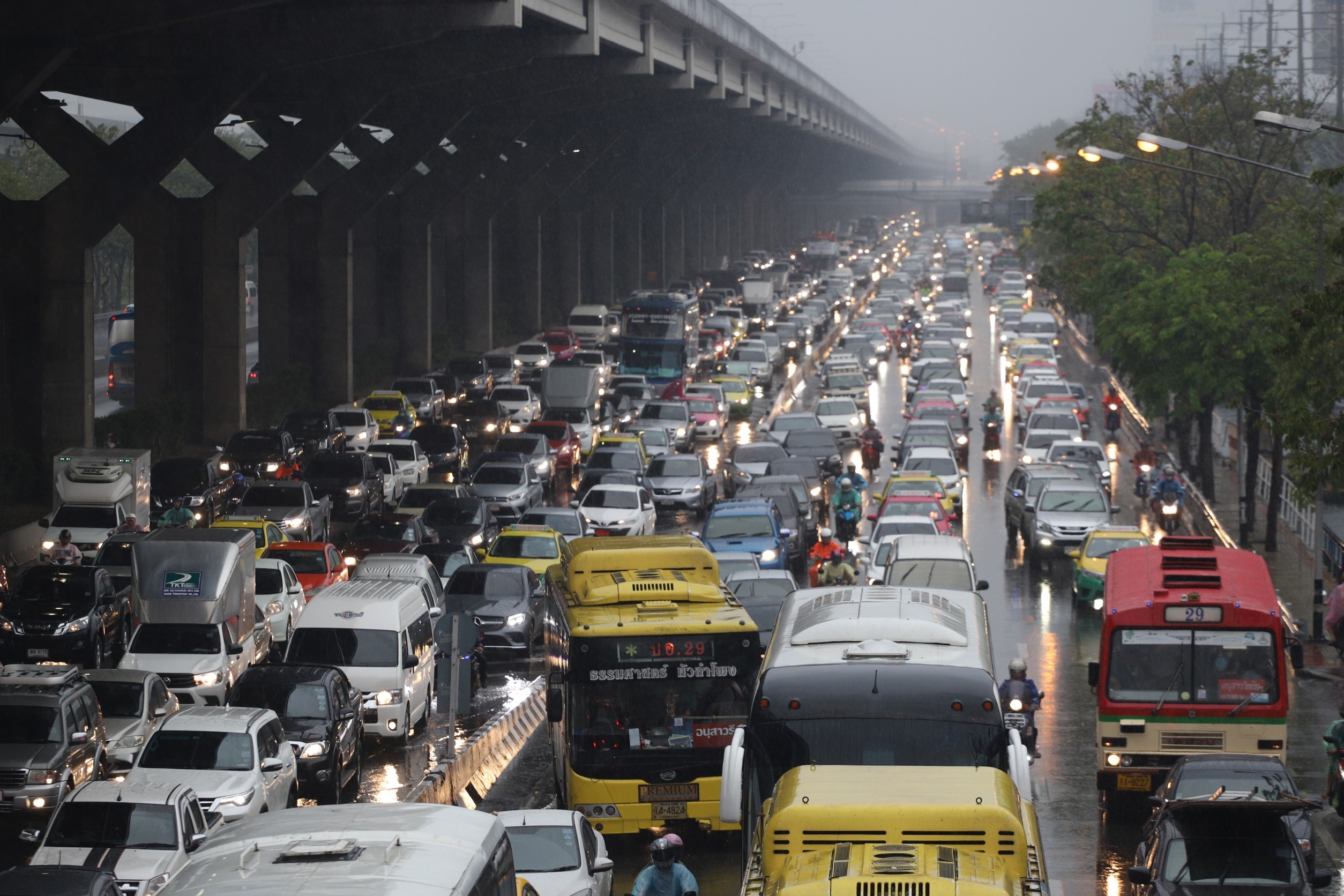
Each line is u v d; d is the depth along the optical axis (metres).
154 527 95.94
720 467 133.50
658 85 191.00
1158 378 105.06
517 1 116.12
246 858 20.23
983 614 38.22
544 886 34.16
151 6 98.00
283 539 88.50
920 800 24.86
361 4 116.12
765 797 32.75
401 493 116.44
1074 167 129.50
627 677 43.84
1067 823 47.16
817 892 22.31
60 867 32.38
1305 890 33.66
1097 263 127.25
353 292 194.12
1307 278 100.06
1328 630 73.25
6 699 47.88
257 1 98.31
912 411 138.62
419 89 163.00
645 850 45.56
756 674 44.12
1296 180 127.19
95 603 69.31
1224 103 124.00
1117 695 46.62
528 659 75.25
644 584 46.12
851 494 99.44
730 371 185.25
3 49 99.25
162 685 56.25
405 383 156.75
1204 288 100.94
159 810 39.25
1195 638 46.50
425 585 70.75
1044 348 198.25
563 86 167.50
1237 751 46.03
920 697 32.97
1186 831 34.94
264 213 141.75
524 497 107.06
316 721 51.50
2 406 114.25
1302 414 58.53
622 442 120.44
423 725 64.06
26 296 114.31
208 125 118.75
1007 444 149.12
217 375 141.88
